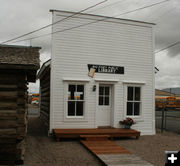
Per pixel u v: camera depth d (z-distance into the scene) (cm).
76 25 1062
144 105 1164
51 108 1020
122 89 1126
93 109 1074
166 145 930
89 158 702
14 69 617
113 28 1118
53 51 1030
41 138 987
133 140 1015
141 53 1167
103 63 1097
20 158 615
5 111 611
